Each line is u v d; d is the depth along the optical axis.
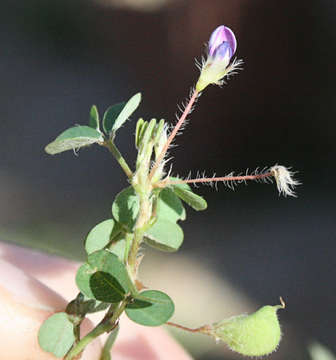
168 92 0.51
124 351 0.13
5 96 0.56
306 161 0.47
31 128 0.51
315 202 0.42
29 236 0.36
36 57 0.63
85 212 0.40
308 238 0.39
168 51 0.53
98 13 0.65
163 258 0.36
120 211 0.07
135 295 0.07
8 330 0.09
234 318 0.07
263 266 0.37
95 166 0.45
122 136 0.48
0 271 0.09
